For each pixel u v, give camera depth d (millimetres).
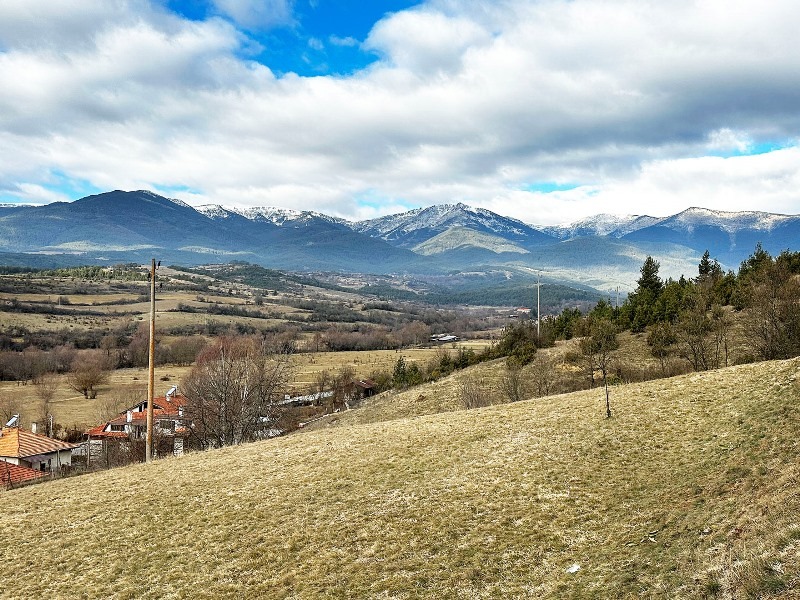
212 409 67688
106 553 27578
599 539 21641
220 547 26438
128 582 24375
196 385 72500
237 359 76688
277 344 122500
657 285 89938
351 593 20766
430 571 21500
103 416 106438
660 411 34844
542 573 20062
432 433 39969
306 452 40281
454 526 24969
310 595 21016
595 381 62000
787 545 15156
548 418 38719
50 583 25234
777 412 28344
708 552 17297
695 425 31078
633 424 33719
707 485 23266
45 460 71000
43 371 135750
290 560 24188
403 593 20234
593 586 18000
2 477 56344
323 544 25141
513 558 21578
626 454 29812
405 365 122375
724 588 14602
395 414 70750
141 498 34625
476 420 42094
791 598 12617
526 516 24891
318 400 111625
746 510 19266
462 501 27438
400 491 29844
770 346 48719
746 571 14562
